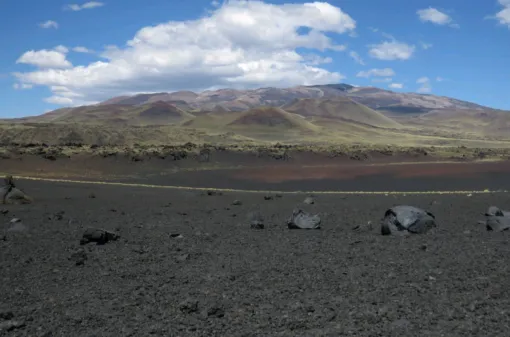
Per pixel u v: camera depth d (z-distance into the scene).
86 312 8.15
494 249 13.02
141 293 9.20
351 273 10.55
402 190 54.44
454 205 25.92
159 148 94.75
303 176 70.81
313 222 17.64
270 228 17.92
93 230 14.50
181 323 7.62
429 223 16.36
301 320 7.64
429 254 12.49
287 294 9.09
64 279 10.35
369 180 65.69
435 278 10.04
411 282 9.81
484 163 96.00
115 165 73.94
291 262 11.73
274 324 7.55
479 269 10.76
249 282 9.97
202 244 14.37
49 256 12.67
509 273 10.38
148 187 46.88
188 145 110.12
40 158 71.88
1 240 14.91
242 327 7.45
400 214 16.31
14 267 11.37
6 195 27.03
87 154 76.25
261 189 56.31
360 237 15.49
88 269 11.25
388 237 15.45
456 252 12.69
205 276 10.49
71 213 22.45
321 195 35.66
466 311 8.05
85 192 36.06
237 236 15.84
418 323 7.53
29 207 25.16
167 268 11.29
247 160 88.25
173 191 38.66
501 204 26.30
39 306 8.48
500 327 7.33
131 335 7.15
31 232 16.56
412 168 84.56
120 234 16.22
